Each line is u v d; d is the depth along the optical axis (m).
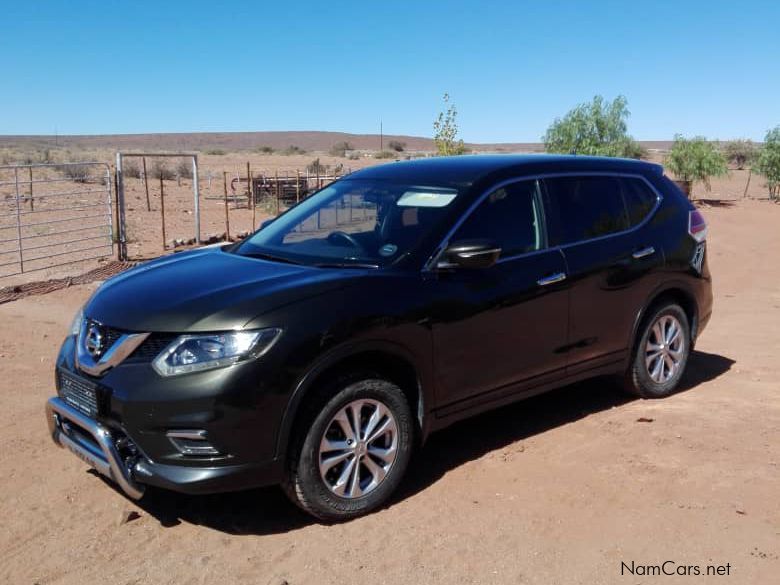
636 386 6.27
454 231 4.92
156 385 3.99
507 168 5.39
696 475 4.89
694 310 6.61
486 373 5.01
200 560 4.03
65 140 194.25
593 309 5.63
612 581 3.77
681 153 32.03
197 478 3.97
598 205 5.84
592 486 4.77
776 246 19.36
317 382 4.24
